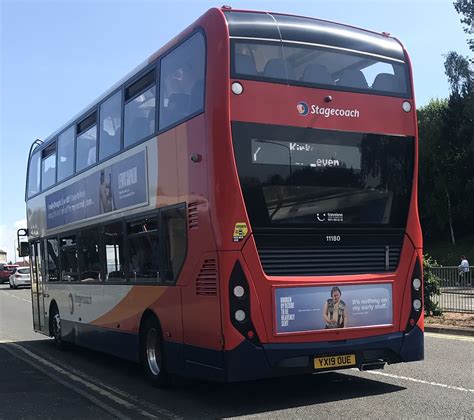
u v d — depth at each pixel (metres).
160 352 7.47
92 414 6.39
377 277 6.75
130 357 8.38
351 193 6.74
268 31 6.50
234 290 5.98
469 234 51.53
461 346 10.35
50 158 12.68
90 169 10.00
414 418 5.73
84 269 10.34
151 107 7.71
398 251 7.00
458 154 49.25
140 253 8.01
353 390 7.08
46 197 12.85
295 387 7.36
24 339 14.14
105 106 9.40
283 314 6.15
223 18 6.32
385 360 6.77
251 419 5.91
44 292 13.02
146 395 7.26
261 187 6.20
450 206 49.28
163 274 7.27
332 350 6.36
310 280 6.33
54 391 7.68
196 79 6.59
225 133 6.07
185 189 6.71
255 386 7.50
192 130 6.57
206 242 6.23
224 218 6.02
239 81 6.20
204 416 6.12
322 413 6.02
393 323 6.82
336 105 6.75
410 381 7.50
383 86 7.18
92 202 9.87
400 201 7.07
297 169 6.42
